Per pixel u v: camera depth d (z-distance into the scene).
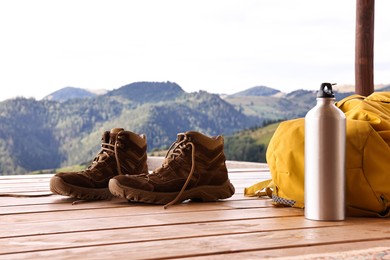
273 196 2.26
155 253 1.43
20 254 1.42
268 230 1.73
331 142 1.88
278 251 1.46
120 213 2.07
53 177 2.38
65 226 1.79
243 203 2.35
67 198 2.49
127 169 2.52
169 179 2.32
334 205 1.89
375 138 1.96
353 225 1.83
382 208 1.97
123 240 1.58
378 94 2.43
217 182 2.41
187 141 2.36
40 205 2.28
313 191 1.91
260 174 3.88
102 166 2.48
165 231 1.71
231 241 1.57
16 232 1.69
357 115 2.09
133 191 2.26
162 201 2.29
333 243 1.56
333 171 1.89
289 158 2.11
